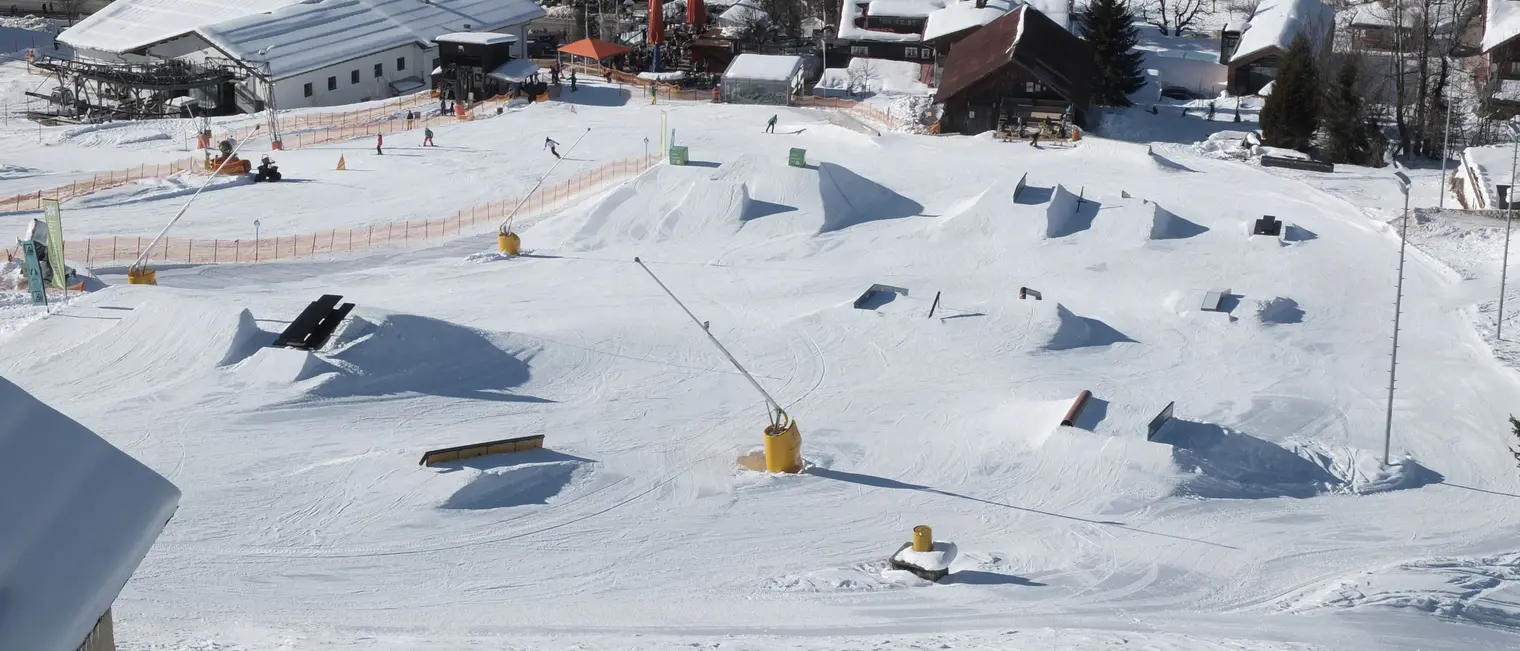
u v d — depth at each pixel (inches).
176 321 1536.7
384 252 2245.3
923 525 1112.2
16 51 4532.5
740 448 1346.0
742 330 1790.1
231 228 2368.4
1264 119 3149.6
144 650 653.9
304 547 1011.3
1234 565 1060.5
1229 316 1897.1
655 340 1718.8
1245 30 4146.2
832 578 982.4
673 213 2362.2
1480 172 2522.1
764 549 1064.2
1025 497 1218.0
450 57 3772.1
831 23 4958.2
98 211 2438.5
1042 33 3553.2
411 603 909.2
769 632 840.3
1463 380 1675.7
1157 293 2038.6
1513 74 3698.3
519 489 1167.0
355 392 1435.8
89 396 1375.5
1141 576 1018.7
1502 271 1942.7
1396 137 3388.3
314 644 701.3
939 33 3971.5
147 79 3659.0
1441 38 3506.4
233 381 1429.6
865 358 1680.6
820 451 1339.8
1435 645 807.7
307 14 4001.0
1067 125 3186.5
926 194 2568.9
